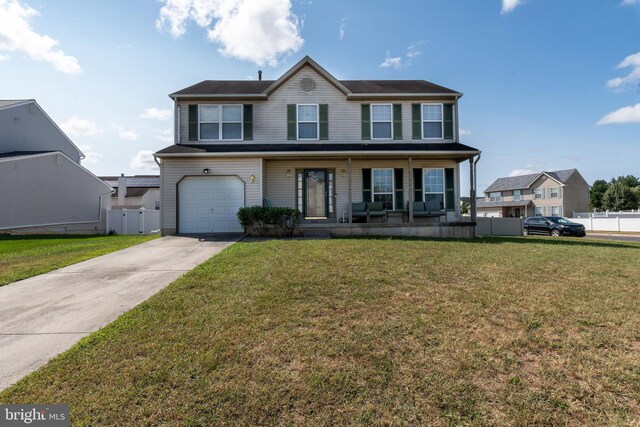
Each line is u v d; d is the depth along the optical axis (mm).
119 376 2727
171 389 2561
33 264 6848
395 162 13625
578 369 2828
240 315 3936
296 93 13500
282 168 13234
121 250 8555
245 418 2266
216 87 14273
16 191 15586
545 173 41938
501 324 3699
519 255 7812
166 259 7379
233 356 3020
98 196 21062
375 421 2248
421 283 5207
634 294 4785
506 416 2293
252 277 5449
